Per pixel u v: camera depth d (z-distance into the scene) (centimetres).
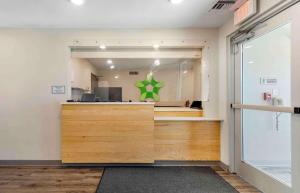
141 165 425
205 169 409
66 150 414
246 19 320
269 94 304
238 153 376
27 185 334
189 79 742
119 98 575
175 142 428
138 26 432
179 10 354
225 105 409
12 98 433
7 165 430
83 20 395
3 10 350
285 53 274
